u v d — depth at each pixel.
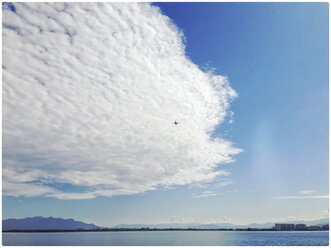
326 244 141.88
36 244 140.75
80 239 179.25
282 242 156.38
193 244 143.12
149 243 141.62
